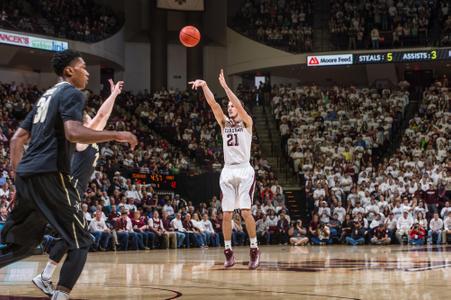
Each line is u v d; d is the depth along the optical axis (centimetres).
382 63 2864
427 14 2908
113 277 700
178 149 2606
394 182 2219
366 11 2998
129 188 1947
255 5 3219
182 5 3170
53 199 412
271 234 2100
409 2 2997
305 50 2975
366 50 2886
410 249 1595
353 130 2656
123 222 1722
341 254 1312
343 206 2230
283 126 2752
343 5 3042
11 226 425
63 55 447
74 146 434
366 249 1630
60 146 417
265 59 3086
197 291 533
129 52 3225
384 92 2903
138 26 3219
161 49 3188
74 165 552
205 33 3247
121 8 3180
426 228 2050
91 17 2934
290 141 2633
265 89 3091
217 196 2294
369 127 2683
